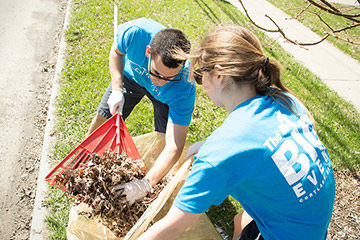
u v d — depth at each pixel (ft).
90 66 12.67
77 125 10.18
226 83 3.92
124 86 8.07
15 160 9.12
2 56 12.89
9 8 16.22
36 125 10.37
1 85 11.51
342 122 14.20
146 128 10.61
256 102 3.80
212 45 3.83
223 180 3.59
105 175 5.83
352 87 17.83
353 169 11.49
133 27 6.81
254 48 3.78
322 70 19.08
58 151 9.20
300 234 3.94
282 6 28.43
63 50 13.25
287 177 3.63
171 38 5.50
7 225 7.63
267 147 3.54
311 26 25.48
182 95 6.15
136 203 5.92
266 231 4.26
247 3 26.94
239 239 5.84
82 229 6.16
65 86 11.49
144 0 20.10
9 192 8.30
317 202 3.86
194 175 3.68
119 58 7.53
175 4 21.09
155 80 6.09
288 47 20.90
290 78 16.51
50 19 16.24
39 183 8.26
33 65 12.91
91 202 5.89
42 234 7.33
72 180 5.90
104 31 15.16
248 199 4.09
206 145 3.71
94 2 17.84
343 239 8.87
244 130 3.55
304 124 4.05
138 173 6.27
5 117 10.33
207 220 6.97
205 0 23.80
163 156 6.11
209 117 11.96
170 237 3.97
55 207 7.84
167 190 5.07
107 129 6.73
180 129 6.28
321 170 3.96
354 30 27.63
